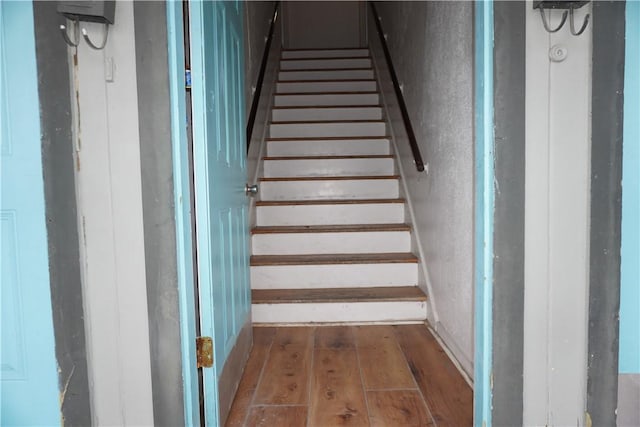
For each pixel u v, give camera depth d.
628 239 1.23
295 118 4.29
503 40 1.19
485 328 1.26
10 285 1.25
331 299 2.49
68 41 1.18
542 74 1.20
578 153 1.21
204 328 1.41
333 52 5.68
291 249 2.90
